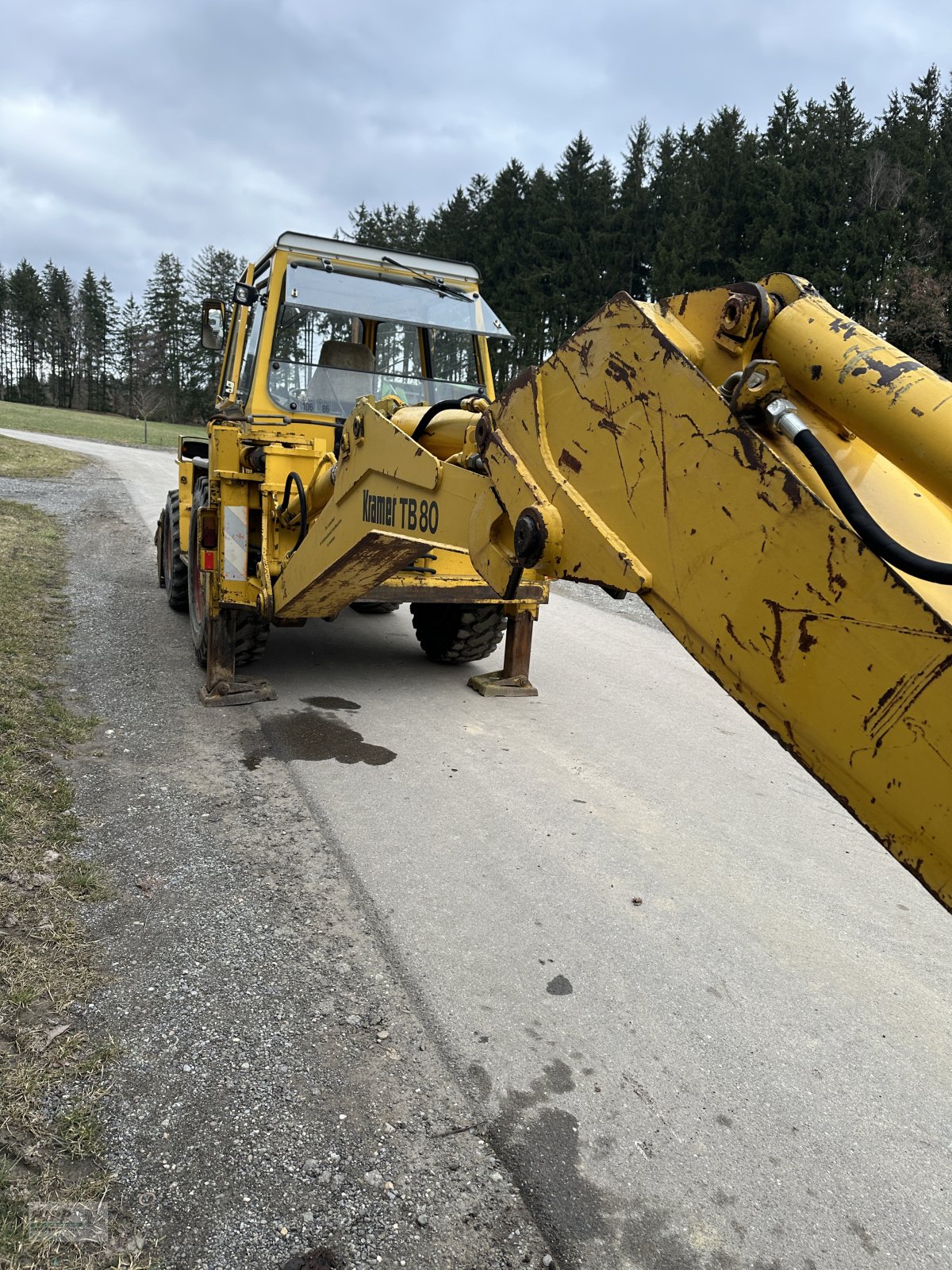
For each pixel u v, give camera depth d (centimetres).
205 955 267
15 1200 179
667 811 413
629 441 170
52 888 293
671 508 159
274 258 509
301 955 273
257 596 485
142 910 288
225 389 622
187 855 328
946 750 116
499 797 411
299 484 445
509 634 584
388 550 355
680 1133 216
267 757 435
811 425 146
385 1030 243
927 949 310
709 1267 181
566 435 191
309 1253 175
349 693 555
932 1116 229
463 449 276
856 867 370
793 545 134
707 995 273
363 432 338
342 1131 206
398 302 534
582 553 183
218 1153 196
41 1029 228
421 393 552
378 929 293
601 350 177
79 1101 206
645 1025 256
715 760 489
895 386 127
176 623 674
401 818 379
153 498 1456
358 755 449
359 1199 188
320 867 330
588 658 710
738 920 319
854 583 126
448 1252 178
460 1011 254
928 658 117
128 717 470
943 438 120
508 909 313
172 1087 214
